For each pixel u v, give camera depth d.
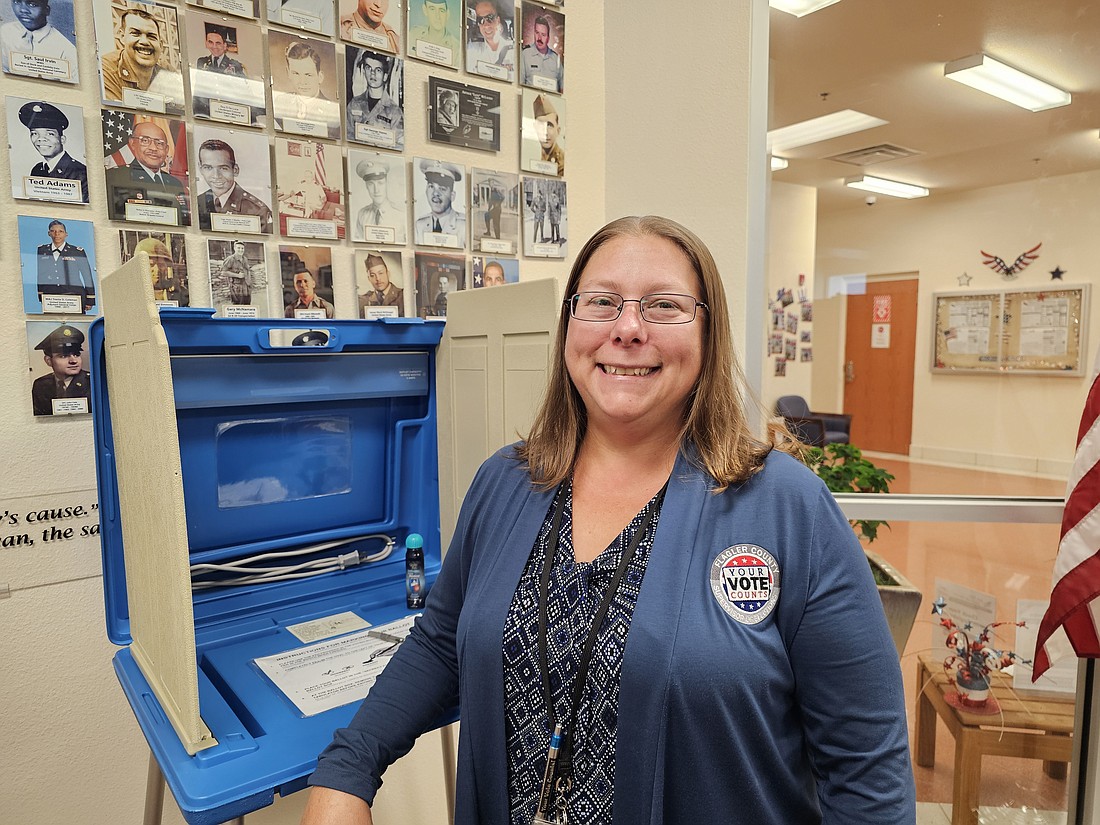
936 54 1.64
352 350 1.19
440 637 0.91
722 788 0.69
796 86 1.68
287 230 1.34
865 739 0.70
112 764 1.25
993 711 1.78
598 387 0.80
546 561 0.81
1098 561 1.40
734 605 0.71
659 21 1.75
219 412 1.09
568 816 0.72
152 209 1.20
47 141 1.10
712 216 1.69
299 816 1.46
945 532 2.21
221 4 1.23
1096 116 1.58
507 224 1.67
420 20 1.49
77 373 1.15
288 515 1.19
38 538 1.15
